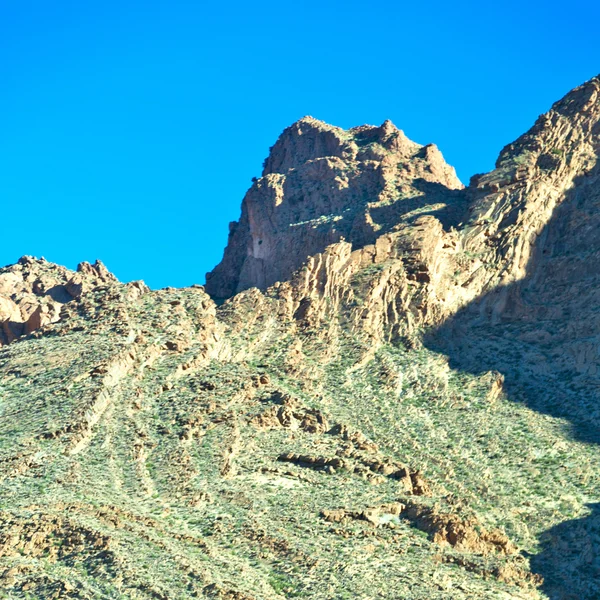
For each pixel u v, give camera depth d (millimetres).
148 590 163125
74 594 162750
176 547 174250
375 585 168250
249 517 182000
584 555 183250
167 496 188125
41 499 183000
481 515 190250
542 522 190500
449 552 178500
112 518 178625
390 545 178375
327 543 176750
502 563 177625
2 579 166250
